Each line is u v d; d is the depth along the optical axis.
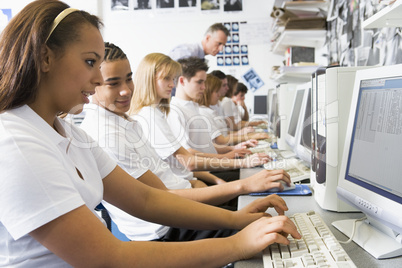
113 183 0.93
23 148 0.60
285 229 0.75
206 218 0.96
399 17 1.28
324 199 1.10
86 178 0.81
